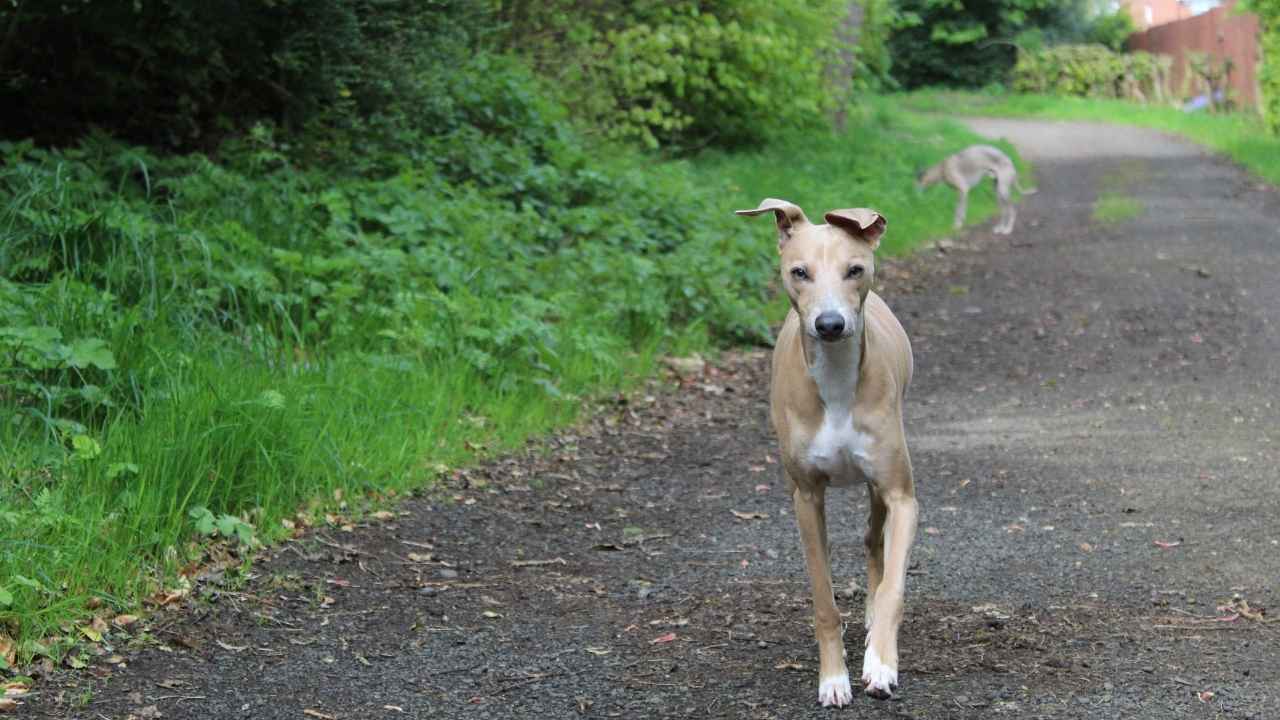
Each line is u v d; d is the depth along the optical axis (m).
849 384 4.17
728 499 6.89
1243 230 16.11
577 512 6.62
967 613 5.02
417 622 5.03
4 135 10.48
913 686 4.29
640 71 18.41
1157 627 4.79
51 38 10.05
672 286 11.04
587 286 10.59
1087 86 42.97
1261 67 27.28
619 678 4.46
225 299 8.31
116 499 5.55
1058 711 4.04
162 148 11.10
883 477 4.22
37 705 4.19
